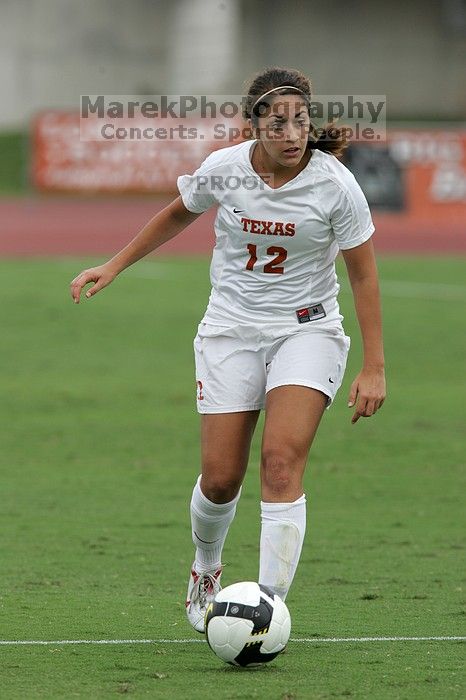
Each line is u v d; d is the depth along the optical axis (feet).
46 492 102.53
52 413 137.28
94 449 120.06
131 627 64.03
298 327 59.41
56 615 66.49
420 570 78.69
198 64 496.64
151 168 357.61
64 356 173.99
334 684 52.60
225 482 59.88
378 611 67.92
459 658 57.41
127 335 192.34
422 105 530.27
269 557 57.41
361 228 58.59
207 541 62.54
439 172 349.61
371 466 113.91
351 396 58.75
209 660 57.26
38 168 352.90
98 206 395.96
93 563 80.18
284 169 58.18
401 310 217.56
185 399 146.41
